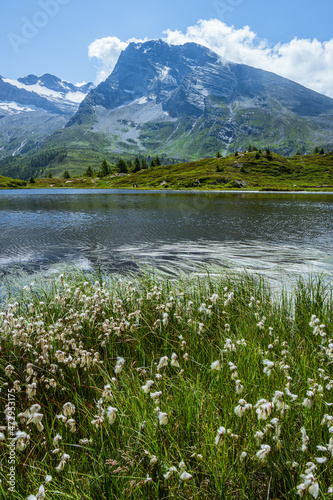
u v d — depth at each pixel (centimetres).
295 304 807
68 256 1866
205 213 4216
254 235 2566
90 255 1888
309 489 215
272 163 17125
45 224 3212
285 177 15650
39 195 9638
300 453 289
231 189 12794
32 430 345
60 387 418
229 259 1748
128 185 17262
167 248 2078
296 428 315
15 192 12188
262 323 568
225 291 790
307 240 2352
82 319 593
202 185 14450
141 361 500
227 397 357
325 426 302
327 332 583
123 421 322
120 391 375
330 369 443
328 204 5659
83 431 339
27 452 320
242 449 286
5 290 1161
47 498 253
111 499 259
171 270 1491
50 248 2095
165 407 332
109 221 3441
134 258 1797
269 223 3256
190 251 1977
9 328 512
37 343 493
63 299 707
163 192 10988
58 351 425
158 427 312
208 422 321
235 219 3588
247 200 6744
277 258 1762
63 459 270
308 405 289
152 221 3428
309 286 999
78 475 282
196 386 367
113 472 262
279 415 318
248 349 470
